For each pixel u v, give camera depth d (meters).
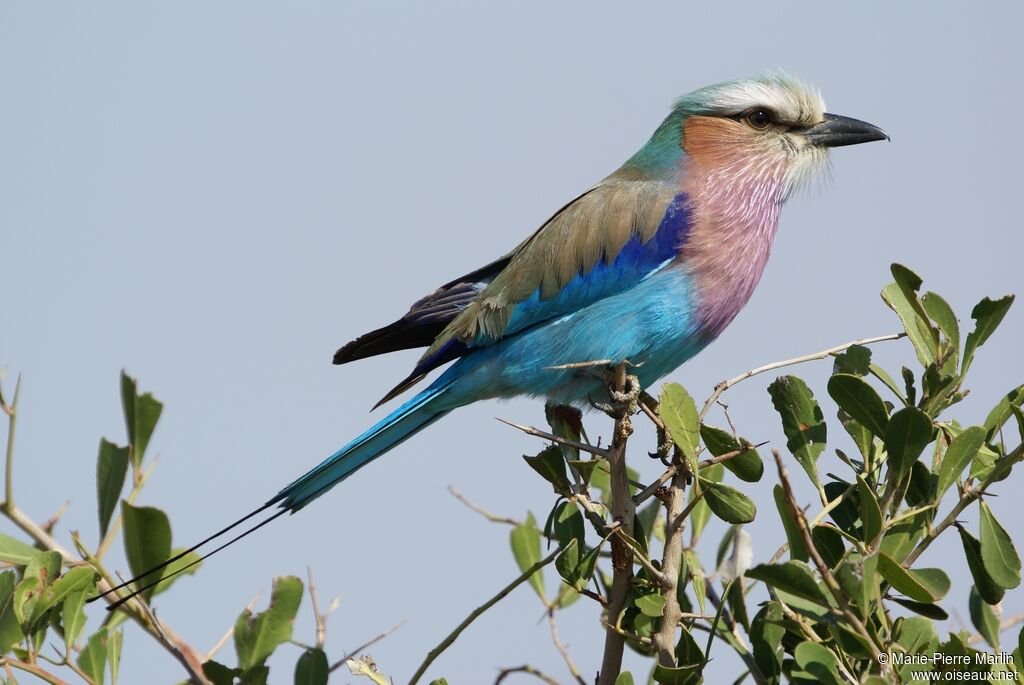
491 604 8.92
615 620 9.20
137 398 9.93
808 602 8.51
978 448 8.40
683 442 8.80
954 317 8.91
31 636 9.23
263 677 9.15
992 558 8.38
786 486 7.33
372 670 9.27
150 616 9.22
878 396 8.49
